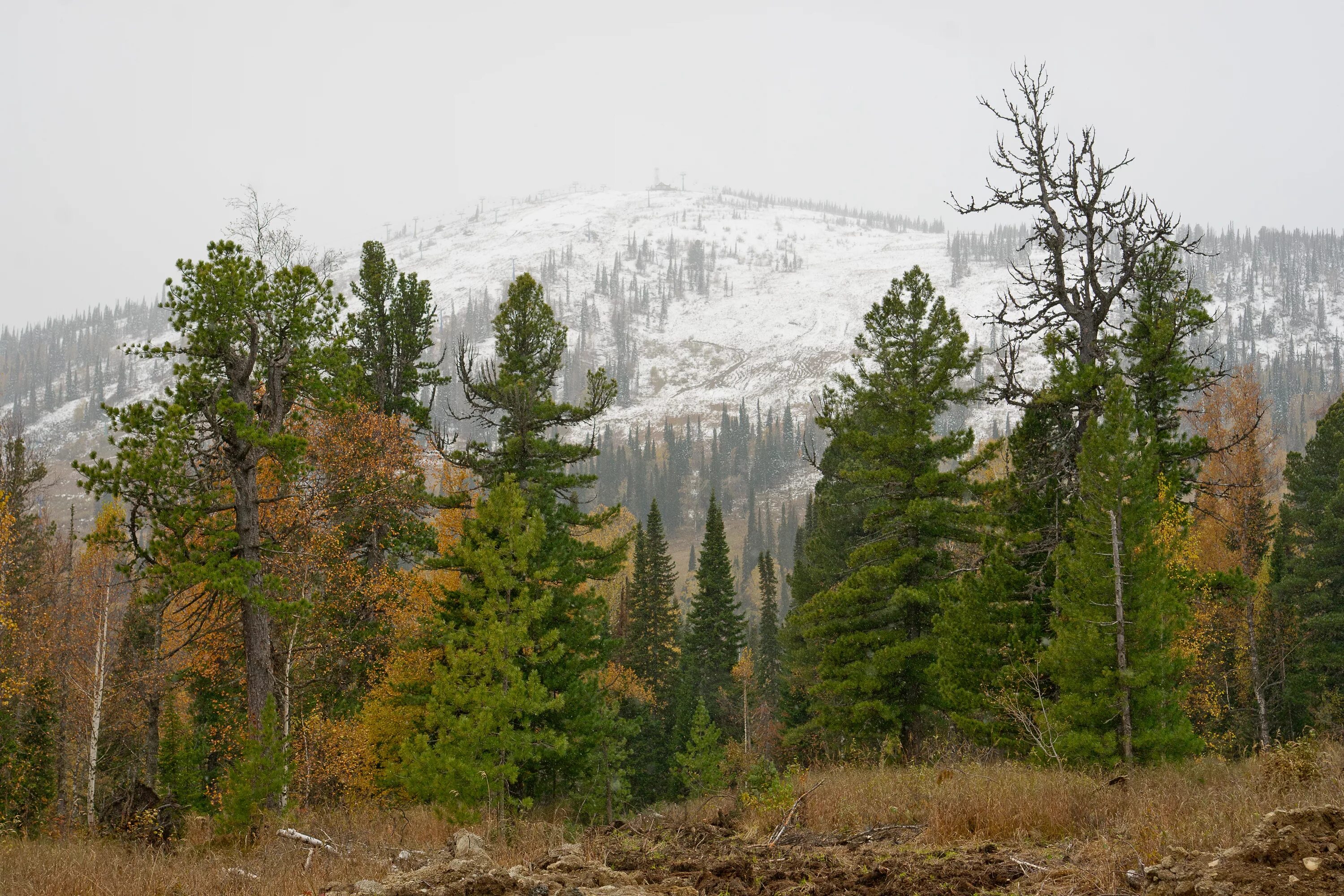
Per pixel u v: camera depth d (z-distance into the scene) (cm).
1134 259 2059
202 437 1862
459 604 2197
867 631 2425
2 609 2428
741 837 1093
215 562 1795
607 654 2492
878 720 2325
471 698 1766
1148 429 1683
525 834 1292
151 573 1759
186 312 1853
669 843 1045
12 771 2533
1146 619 1611
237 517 1898
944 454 2358
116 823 1678
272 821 1434
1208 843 755
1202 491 2281
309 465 2153
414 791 1644
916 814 1091
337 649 2469
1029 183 2130
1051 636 1930
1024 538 1980
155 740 2502
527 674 2169
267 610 1888
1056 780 1148
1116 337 2256
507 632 1827
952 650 1964
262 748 1494
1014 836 924
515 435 2528
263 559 2030
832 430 2447
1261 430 3553
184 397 1803
